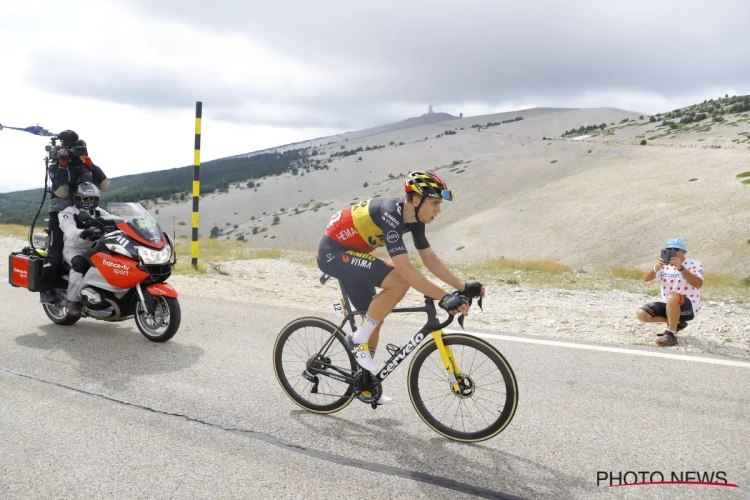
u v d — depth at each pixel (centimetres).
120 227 567
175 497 288
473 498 291
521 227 8756
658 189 8725
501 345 574
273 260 1321
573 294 885
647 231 7062
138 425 376
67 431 366
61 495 290
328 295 874
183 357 531
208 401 421
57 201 608
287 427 377
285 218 19350
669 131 18325
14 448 341
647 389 450
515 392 334
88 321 672
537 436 365
